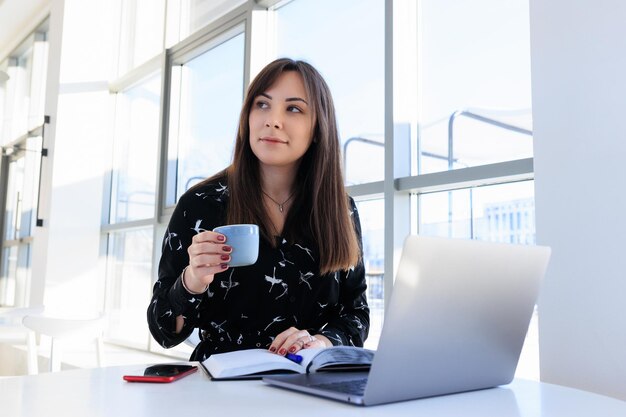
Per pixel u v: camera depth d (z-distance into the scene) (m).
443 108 2.28
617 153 1.50
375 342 2.48
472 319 0.83
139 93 4.52
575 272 1.56
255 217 1.31
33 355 2.62
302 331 1.14
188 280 1.07
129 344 4.15
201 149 3.70
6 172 6.34
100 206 4.69
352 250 1.36
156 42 4.26
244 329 1.29
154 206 4.04
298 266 1.32
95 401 0.78
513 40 2.05
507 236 2.06
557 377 1.57
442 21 2.31
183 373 0.98
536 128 1.68
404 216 2.32
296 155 1.31
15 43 6.30
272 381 0.90
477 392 0.92
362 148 2.56
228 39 3.51
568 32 1.62
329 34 2.79
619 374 1.45
